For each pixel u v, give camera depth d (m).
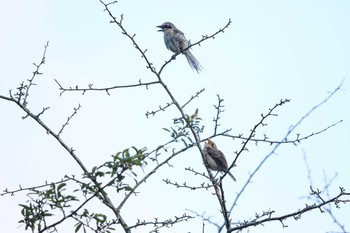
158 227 10.97
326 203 11.09
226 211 11.50
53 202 9.23
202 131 11.57
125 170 9.52
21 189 10.16
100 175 9.48
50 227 9.25
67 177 9.52
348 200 11.03
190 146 11.52
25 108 12.70
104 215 9.50
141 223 10.95
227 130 12.53
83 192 9.48
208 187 12.58
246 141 12.09
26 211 9.20
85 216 9.45
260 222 11.34
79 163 12.10
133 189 10.55
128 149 9.59
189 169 12.66
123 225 10.83
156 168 11.34
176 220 11.01
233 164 12.16
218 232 9.89
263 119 12.01
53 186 9.30
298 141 12.33
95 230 9.54
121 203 10.88
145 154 9.77
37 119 12.61
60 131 12.36
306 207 11.28
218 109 12.51
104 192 9.62
